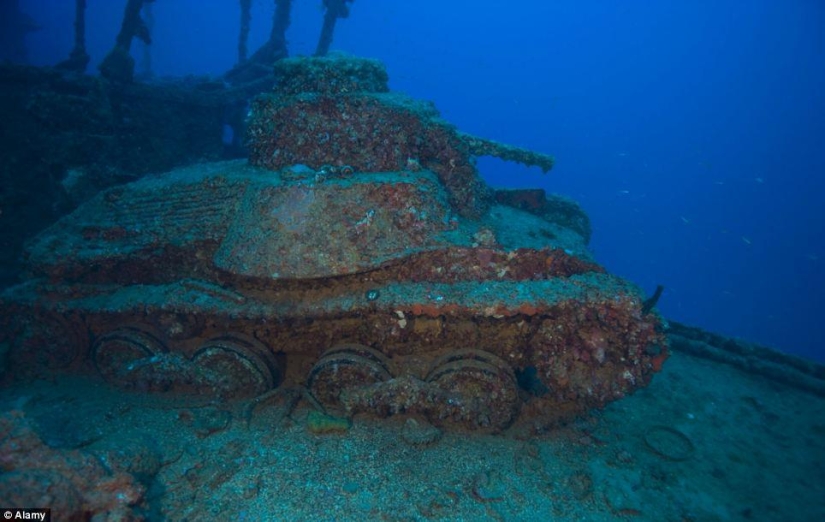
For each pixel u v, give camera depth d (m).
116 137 9.66
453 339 5.69
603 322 5.20
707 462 5.76
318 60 6.79
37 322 6.11
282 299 5.54
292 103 6.37
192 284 5.79
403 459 5.12
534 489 4.92
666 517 4.81
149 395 5.96
